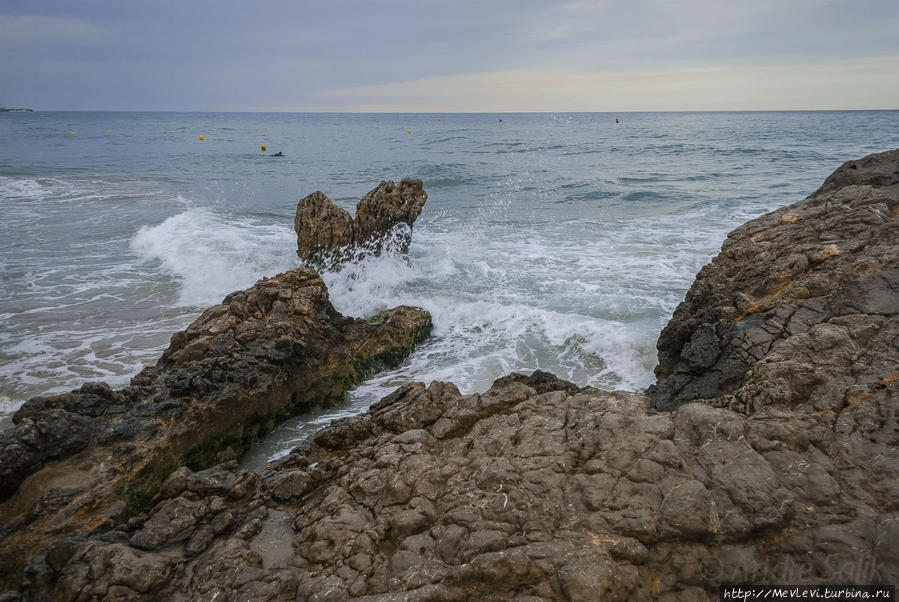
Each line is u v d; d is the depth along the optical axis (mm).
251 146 50062
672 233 16172
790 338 5578
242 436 6812
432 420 5559
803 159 32406
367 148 47125
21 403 7535
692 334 7188
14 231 16766
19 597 4066
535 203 21828
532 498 4039
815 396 4816
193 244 15547
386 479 4559
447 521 3980
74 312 10867
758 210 18719
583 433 4633
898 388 4590
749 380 5402
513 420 5133
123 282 12672
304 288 8734
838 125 73062
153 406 6285
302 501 4828
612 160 34844
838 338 5340
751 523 3666
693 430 4488
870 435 4242
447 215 20422
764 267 7391
